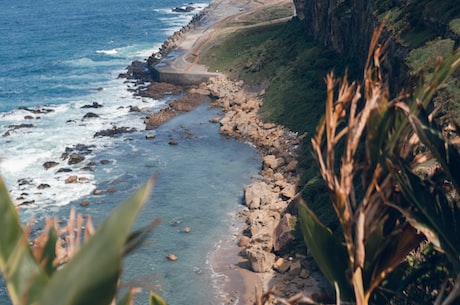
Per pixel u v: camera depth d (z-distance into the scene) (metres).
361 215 6.91
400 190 7.62
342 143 57.19
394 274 8.50
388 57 62.47
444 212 7.51
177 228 55.22
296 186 61.75
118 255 3.97
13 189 66.56
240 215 57.72
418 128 7.23
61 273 4.01
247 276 46.91
